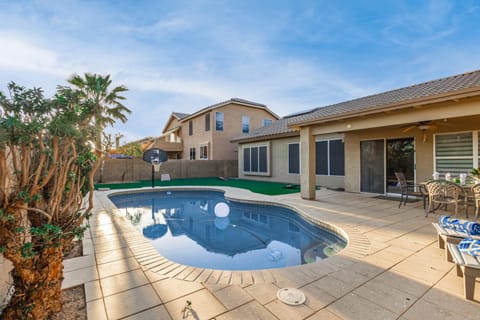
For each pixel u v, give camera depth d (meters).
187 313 2.56
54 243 2.31
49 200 2.31
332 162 12.93
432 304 2.69
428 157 8.72
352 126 7.91
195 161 20.30
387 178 10.10
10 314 2.18
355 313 2.55
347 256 4.00
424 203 7.43
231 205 10.15
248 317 2.49
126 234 5.39
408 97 7.20
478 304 2.67
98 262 3.87
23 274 2.18
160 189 13.27
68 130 2.13
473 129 7.65
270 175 16.88
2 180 1.92
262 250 5.70
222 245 6.07
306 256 5.29
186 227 7.75
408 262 3.76
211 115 21.45
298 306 2.67
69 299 2.85
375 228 5.51
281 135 14.88
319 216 6.68
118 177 17.50
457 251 3.13
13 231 2.05
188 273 3.46
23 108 2.05
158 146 25.39
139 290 3.02
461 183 6.59
